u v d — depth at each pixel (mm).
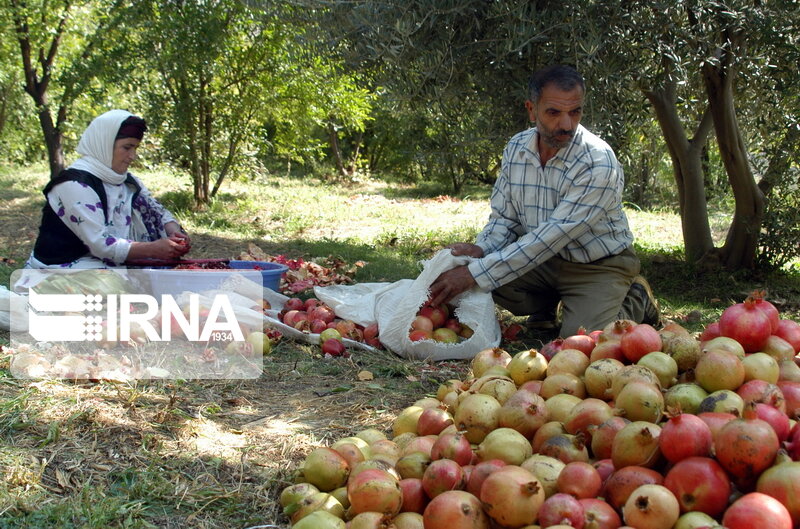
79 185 4926
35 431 3201
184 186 15227
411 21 5957
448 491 2387
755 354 2877
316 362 4516
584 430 2691
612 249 4863
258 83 11789
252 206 12703
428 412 3104
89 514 2582
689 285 7309
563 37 5750
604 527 2184
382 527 2314
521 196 5008
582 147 4711
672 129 7902
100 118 5039
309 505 2537
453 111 7191
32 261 5082
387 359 4621
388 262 7895
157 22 11016
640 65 6289
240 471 3029
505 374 3396
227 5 10914
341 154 23031
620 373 2859
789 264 8320
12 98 16516
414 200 15625
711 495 2150
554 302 5398
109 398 3633
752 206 7594
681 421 2309
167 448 3180
